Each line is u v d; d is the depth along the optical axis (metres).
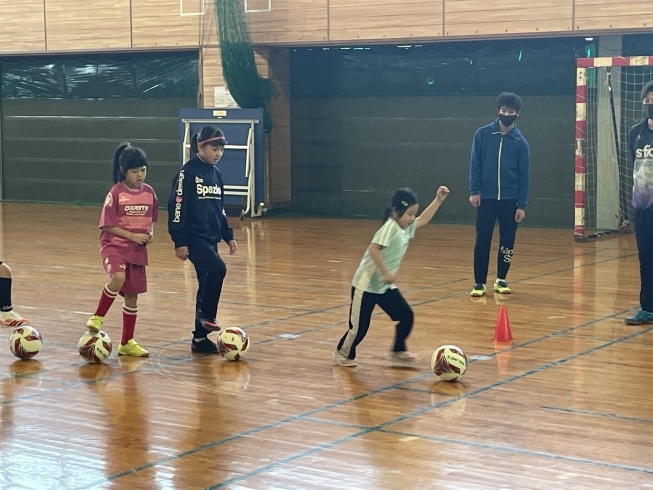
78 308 8.08
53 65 18.03
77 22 16.78
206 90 15.88
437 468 4.13
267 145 15.78
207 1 15.63
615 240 12.68
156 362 6.20
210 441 4.54
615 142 13.38
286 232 13.73
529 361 6.15
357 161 15.75
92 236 13.30
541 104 14.18
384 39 14.17
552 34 12.97
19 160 18.75
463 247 12.09
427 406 5.12
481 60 14.51
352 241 12.72
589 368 5.96
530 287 9.09
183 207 6.32
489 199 8.61
